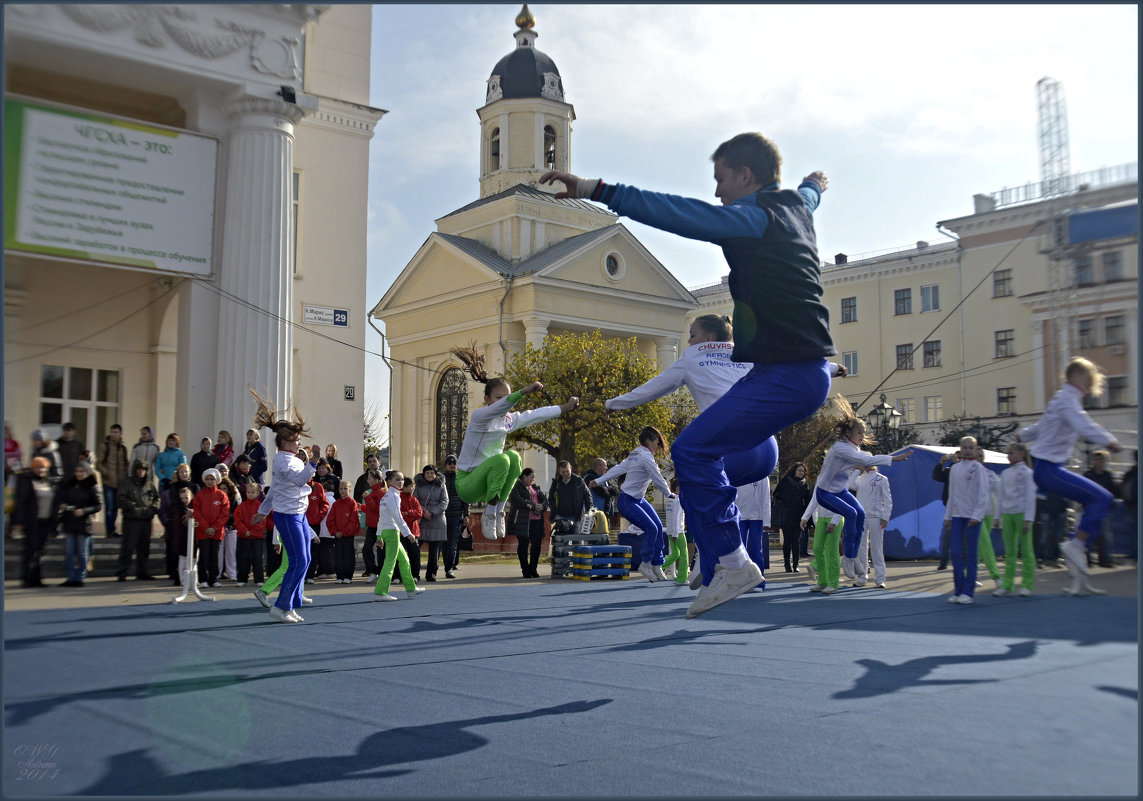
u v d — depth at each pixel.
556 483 16.05
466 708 4.33
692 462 4.27
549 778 3.08
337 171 18.78
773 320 4.00
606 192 3.84
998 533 14.27
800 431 27.38
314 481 13.90
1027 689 4.06
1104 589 5.71
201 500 11.91
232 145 12.01
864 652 5.84
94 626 7.79
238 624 8.11
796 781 2.96
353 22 18.42
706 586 4.44
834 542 10.93
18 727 3.92
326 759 3.39
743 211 3.90
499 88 39.09
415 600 10.83
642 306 36.09
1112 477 5.34
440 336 36.97
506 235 36.38
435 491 14.46
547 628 7.77
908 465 16.50
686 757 3.32
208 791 2.98
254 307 12.13
